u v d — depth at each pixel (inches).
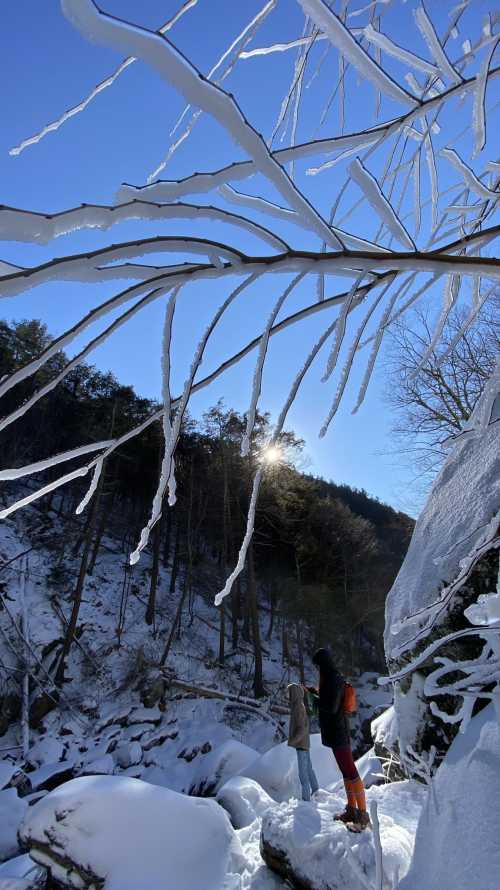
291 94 58.3
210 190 30.4
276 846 133.3
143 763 462.3
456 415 403.9
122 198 30.2
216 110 25.2
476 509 147.9
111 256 28.2
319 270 33.7
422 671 145.4
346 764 135.0
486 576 131.2
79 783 155.9
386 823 131.2
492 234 38.2
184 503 895.7
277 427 38.4
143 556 928.3
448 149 52.4
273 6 46.1
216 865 138.4
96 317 30.0
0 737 499.2
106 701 564.4
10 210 24.9
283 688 686.5
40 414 910.4
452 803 82.7
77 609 613.9
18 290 26.4
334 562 979.3
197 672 659.4
